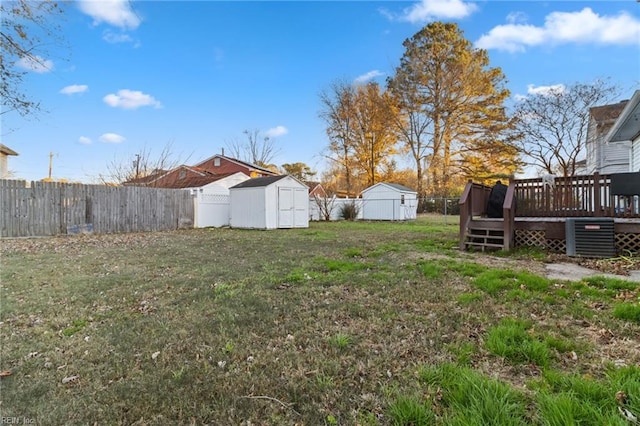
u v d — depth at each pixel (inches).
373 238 386.9
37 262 238.8
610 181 244.8
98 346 103.5
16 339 109.6
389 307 132.0
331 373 84.0
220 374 85.2
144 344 104.0
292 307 134.0
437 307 130.0
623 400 64.8
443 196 959.0
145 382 82.2
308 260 238.4
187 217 570.3
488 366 83.9
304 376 83.1
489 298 138.3
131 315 131.0
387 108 1027.3
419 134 1027.3
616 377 73.2
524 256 241.6
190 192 576.4
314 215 856.9
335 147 1120.8
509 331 99.7
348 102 1087.6
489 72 916.6
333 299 144.3
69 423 68.1
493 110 907.4
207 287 167.3
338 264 218.1
